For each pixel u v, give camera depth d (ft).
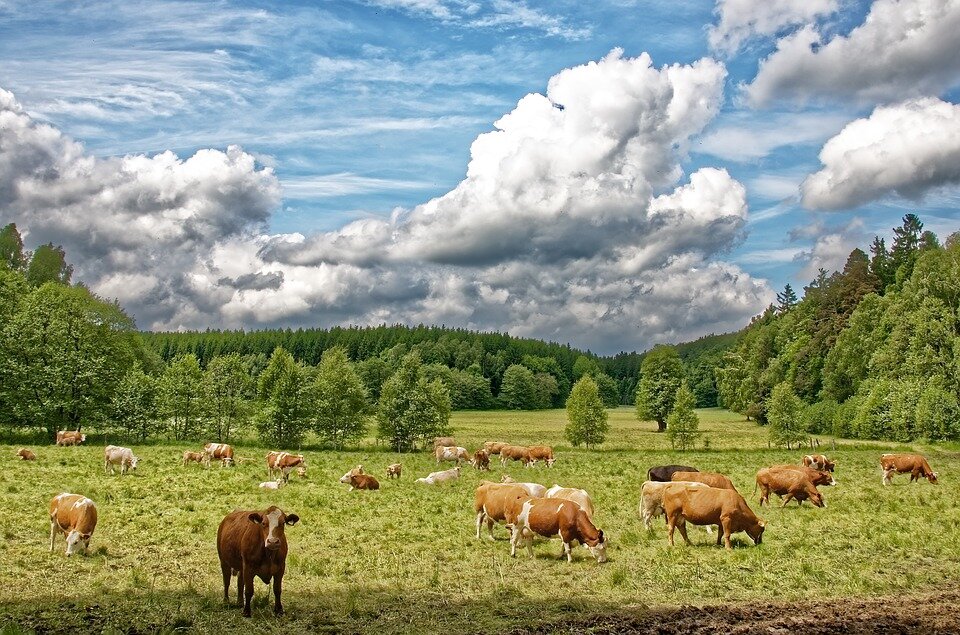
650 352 327.88
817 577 49.03
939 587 47.03
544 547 59.77
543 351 653.30
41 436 193.36
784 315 466.29
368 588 46.52
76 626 37.58
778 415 215.72
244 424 218.38
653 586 47.39
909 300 275.18
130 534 61.21
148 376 204.95
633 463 158.10
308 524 69.46
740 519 58.70
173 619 38.91
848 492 97.30
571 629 38.58
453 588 46.88
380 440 241.35
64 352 200.95
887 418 240.32
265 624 38.65
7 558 50.83
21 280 226.17
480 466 146.20
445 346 571.69
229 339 579.89
